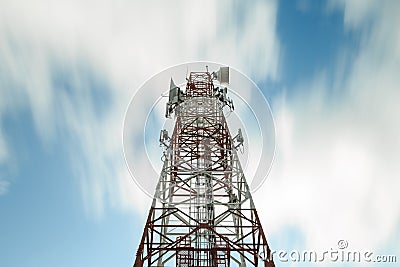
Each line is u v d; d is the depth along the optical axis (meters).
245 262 15.60
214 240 15.30
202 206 16.73
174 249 13.97
